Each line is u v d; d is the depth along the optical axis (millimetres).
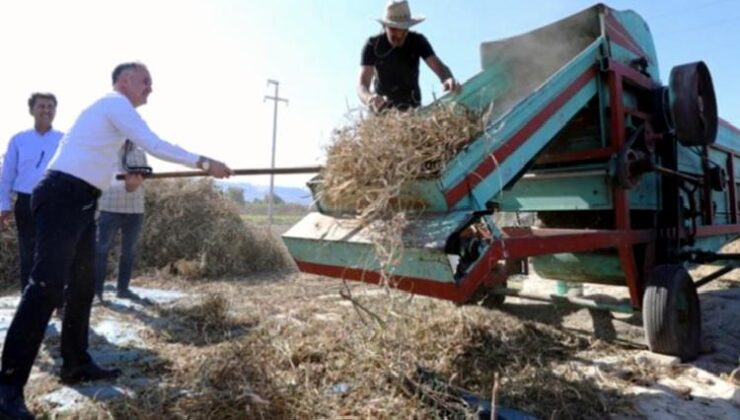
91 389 2350
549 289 4383
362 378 2207
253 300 4656
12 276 6117
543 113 2604
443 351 2738
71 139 2258
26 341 2051
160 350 2973
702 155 4172
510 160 2326
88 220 2311
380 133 2281
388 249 1907
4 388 2006
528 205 3625
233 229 7477
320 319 3518
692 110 3111
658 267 3037
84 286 2480
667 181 3619
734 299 4609
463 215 1895
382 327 2225
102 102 2326
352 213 2340
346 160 2275
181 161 2352
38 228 2152
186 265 6500
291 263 7754
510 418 1854
